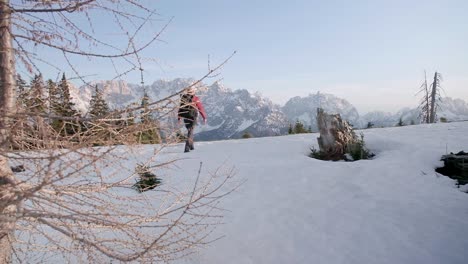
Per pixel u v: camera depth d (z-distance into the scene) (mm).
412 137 9750
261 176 7316
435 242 4285
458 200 5285
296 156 9258
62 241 4207
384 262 4023
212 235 4953
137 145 2688
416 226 4688
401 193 5711
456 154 6879
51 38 2588
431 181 6098
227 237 4879
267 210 5641
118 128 2512
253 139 13625
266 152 10148
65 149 2367
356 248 4355
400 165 6953
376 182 6246
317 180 6715
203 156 9820
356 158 8648
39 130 2418
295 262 4207
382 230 4688
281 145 10969
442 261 3932
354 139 9266
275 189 6520
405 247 4262
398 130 12133
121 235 3891
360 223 4938
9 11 2613
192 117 7594
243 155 9914
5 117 2457
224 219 5422
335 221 5074
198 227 5152
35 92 2482
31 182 2688
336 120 9258
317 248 4445
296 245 4559
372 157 8734
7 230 2652
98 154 2488
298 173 7219
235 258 4383
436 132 10539
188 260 4316
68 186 2684
